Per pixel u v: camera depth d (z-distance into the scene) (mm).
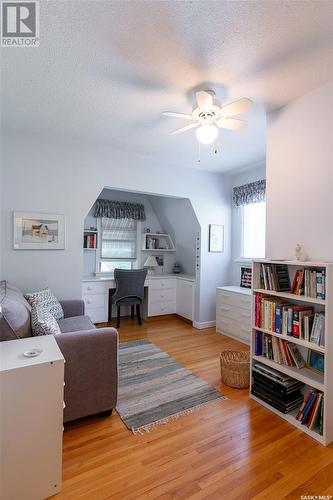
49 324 1853
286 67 1702
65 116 2443
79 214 3127
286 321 1969
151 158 3533
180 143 3033
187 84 1904
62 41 1491
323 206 1914
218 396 2164
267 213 2340
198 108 1844
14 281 2822
